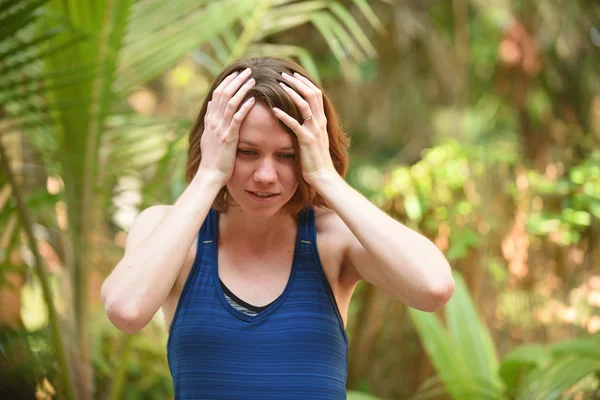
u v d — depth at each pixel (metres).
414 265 1.38
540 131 4.50
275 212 1.43
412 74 5.33
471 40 5.57
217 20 2.61
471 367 2.49
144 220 1.57
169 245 1.38
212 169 1.42
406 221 3.32
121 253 2.57
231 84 1.43
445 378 2.48
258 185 1.39
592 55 4.62
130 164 2.51
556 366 2.38
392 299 3.44
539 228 3.21
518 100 4.61
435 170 3.29
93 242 2.48
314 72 2.93
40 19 2.29
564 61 4.61
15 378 2.36
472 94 5.58
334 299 1.45
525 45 4.59
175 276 1.39
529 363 2.40
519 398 2.39
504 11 5.29
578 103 4.58
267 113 1.38
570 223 3.18
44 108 2.17
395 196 3.31
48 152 2.35
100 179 2.44
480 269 3.26
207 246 1.45
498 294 3.33
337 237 1.50
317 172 1.42
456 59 5.29
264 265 1.45
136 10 2.49
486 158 3.37
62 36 2.25
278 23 2.89
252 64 1.47
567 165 4.23
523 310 3.34
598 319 3.21
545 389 2.35
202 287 1.42
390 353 3.48
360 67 5.05
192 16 2.57
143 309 1.36
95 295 3.16
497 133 5.33
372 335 3.47
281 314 1.40
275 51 2.96
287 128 1.39
